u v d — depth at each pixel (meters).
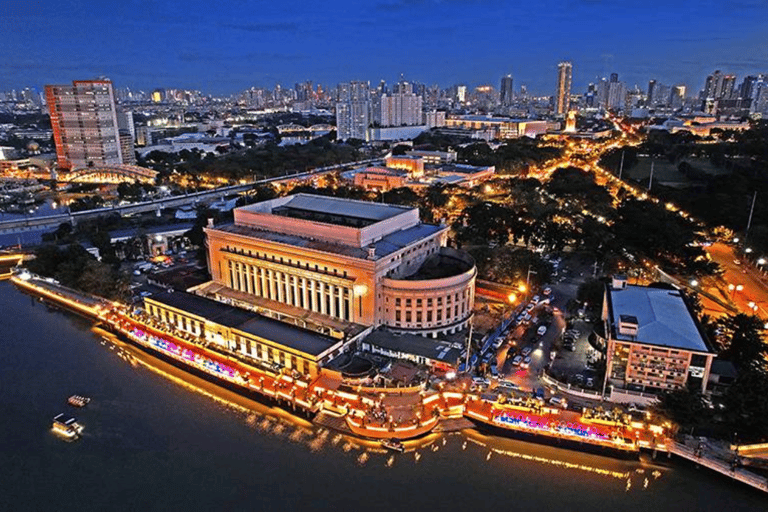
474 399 153.00
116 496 124.25
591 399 153.50
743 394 134.00
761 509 120.44
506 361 173.88
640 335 154.00
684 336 152.50
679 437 136.12
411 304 182.38
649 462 134.00
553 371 166.50
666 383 151.75
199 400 161.62
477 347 181.00
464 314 194.00
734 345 167.88
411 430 141.00
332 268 190.25
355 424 142.62
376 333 182.38
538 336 187.88
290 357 168.88
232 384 166.50
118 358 187.88
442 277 198.12
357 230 192.38
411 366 166.38
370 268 180.12
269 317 193.75
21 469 133.50
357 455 136.62
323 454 137.12
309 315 196.50
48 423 151.25
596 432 138.12
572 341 181.00
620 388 153.25
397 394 154.50
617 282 186.88
